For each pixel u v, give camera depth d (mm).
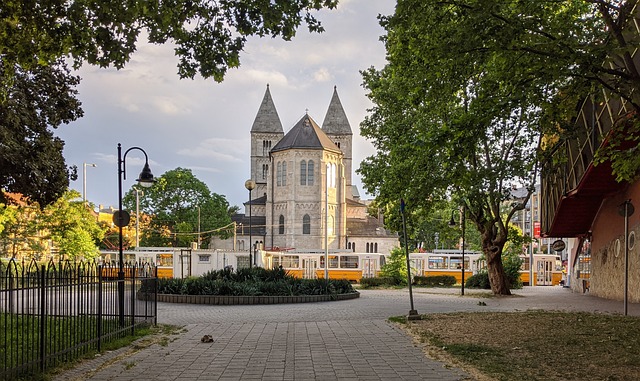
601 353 10203
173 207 88438
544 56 12367
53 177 24094
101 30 11383
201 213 89000
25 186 23156
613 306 22453
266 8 11891
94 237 56219
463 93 24500
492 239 31750
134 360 10234
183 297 23844
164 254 51031
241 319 17281
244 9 12117
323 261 53812
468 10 12836
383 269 44656
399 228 33625
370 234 112812
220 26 12359
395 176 29656
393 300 26281
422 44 14094
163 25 11266
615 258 27438
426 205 30969
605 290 29031
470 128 13281
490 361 9672
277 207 106375
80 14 11211
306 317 17891
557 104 13688
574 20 14094
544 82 13016
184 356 10664
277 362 10055
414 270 45562
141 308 17344
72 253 44438
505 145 29031
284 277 27766
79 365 9703
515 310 20172
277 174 106875
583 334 12422
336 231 107562
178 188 88250
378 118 33875
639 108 12953
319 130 109938
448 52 13258
